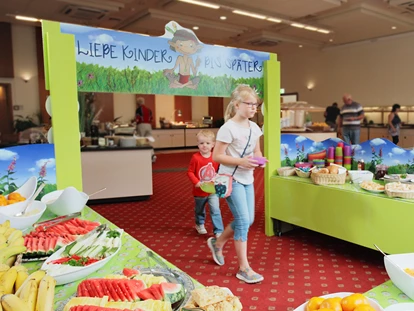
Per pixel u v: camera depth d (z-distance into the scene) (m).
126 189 5.64
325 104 13.50
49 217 2.31
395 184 2.89
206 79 3.24
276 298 2.54
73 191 2.21
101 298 1.17
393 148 3.39
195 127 14.31
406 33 10.96
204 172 3.78
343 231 3.13
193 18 9.48
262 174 8.25
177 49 3.04
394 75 11.45
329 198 3.22
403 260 1.61
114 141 6.47
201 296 1.22
